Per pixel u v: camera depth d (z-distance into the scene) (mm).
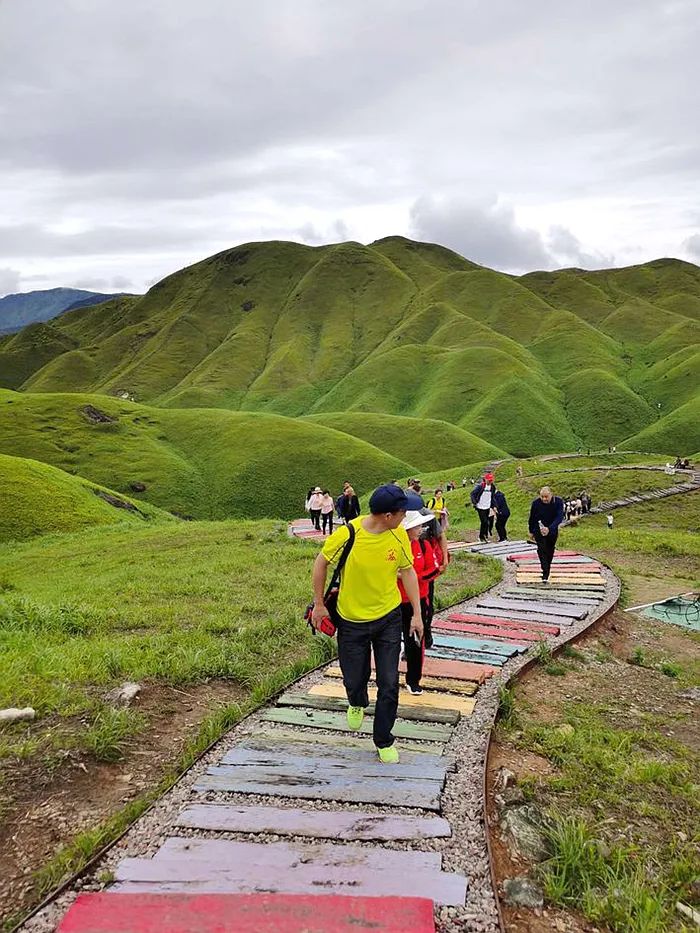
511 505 45125
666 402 152375
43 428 107750
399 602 5074
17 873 4105
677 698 8141
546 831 4434
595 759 5723
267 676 7711
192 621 10820
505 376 159625
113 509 57625
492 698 6766
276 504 94062
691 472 52438
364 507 61594
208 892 3639
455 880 3793
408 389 173125
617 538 23344
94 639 9648
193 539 26547
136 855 4082
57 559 26438
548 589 13438
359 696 5203
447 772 5090
